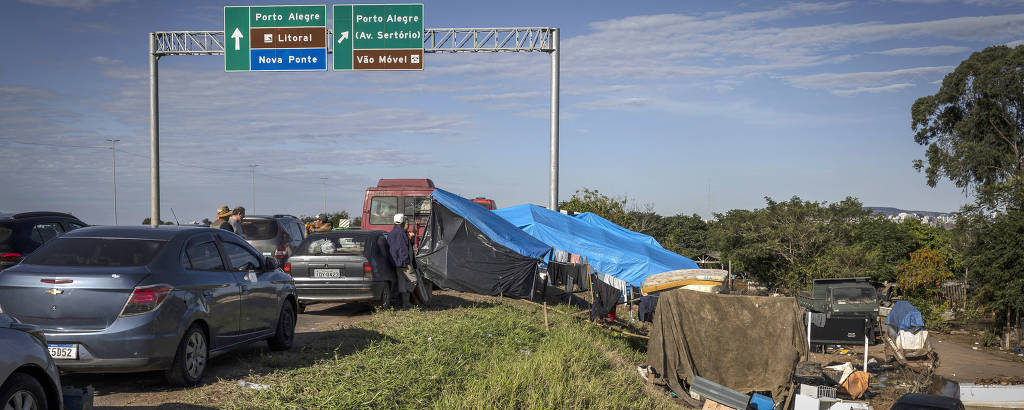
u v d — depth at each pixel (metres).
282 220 18.34
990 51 59.19
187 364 7.10
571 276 14.77
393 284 13.74
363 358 8.84
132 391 6.89
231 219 13.58
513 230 15.60
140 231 7.52
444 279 14.23
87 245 7.13
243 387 7.20
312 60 24.38
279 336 9.32
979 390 16.80
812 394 12.72
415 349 9.55
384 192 20.25
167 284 6.88
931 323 40.19
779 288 56.50
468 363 9.47
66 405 5.39
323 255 12.85
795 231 56.12
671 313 11.92
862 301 17.19
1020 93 55.41
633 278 22.66
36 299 6.52
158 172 24.62
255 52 24.39
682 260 25.28
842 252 52.31
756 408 11.25
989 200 36.03
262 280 8.81
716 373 11.81
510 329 12.32
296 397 6.93
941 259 48.50
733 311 11.94
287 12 24.33
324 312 13.56
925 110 62.06
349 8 24.25
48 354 5.07
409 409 7.24
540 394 8.35
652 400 10.41
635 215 61.31
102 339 6.43
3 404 4.52
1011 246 33.53
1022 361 27.38
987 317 42.91
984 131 59.31
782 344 11.76
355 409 6.86
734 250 61.34
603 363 11.45
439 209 14.71
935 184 60.88
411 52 24.22
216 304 7.61
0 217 11.91
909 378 17.55
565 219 24.97
